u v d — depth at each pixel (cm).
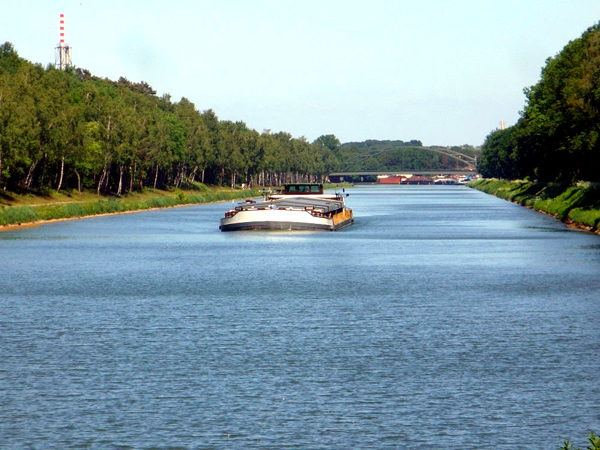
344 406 4034
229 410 3978
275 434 3669
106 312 6625
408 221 19300
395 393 4241
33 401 4125
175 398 4169
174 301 7212
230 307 6862
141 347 5278
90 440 3606
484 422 3809
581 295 7494
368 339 5503
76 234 15262
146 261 10675
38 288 8094
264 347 5269
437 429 3722
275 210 15462
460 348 5225
